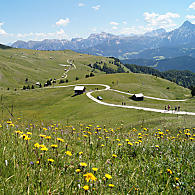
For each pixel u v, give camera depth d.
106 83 168.75
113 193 3.18
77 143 6.43
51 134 7.20
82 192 2.86
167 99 132.50
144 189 3.41
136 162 4.78
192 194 3.37
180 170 4.30
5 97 113.19
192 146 6.13
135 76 190.62
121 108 72.75
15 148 4.16
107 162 4.08
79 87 130.62
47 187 2.85
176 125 21.27
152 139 7.25
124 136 8.08
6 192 2.49
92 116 63.16
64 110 78.44
